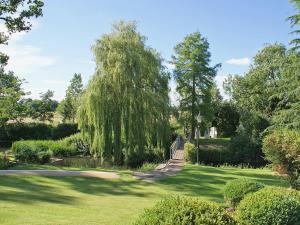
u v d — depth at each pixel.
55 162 30.88
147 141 29.89
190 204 5.85
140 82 29.00
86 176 20.61
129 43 28.50
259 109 48.34
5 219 10.39
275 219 7.98
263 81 50.16
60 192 16.03
